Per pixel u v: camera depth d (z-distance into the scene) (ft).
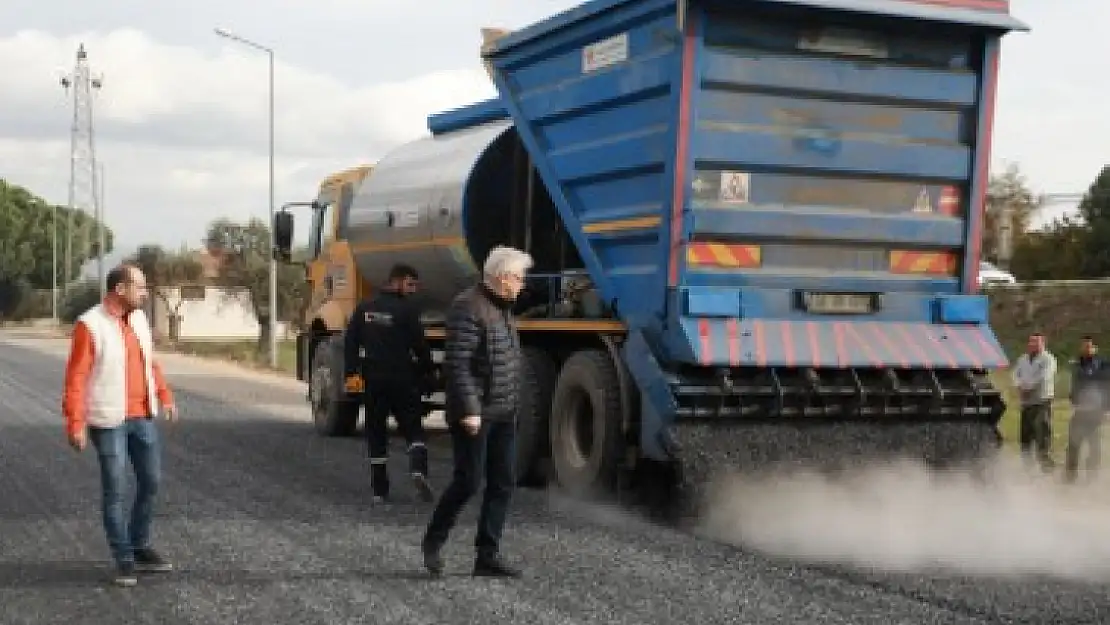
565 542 28.22
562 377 35.24
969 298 32.78
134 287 24.70
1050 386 45.11
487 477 24.89
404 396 34.30
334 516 31.78
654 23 31.71
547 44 36.22
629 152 32.76
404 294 34.63
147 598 23.30
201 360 127.44
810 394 30.55
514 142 40.78
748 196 31.22
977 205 33.14
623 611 22.18
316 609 22.43
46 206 344.90
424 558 25.02
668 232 30.63
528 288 39.32
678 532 29.43
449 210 41.14
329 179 55.11
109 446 24.34
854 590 23.70
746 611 22.15
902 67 32.22
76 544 28.09
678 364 30.83
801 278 31.63
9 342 170.81
